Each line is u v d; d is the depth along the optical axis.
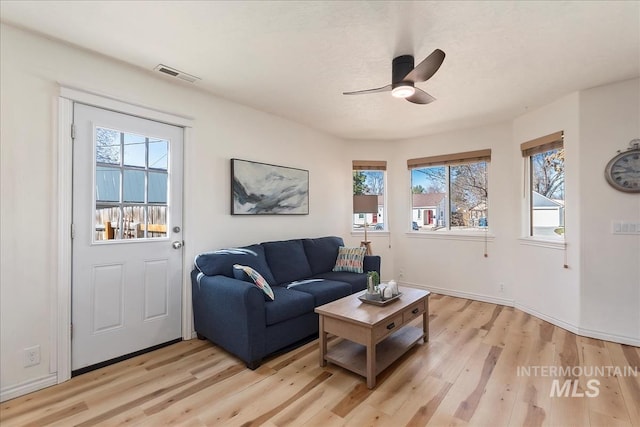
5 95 1.93
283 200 3.76
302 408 1.84
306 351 2.61
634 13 1.82
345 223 4.75
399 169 4.80
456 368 2.30
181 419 1.75
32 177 2.02
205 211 3.01
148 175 2.64
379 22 1.91
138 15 1.84
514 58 2.35
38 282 2.04
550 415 1.77
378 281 2.74
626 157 2.71
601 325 2.82
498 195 3.96
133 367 2.34
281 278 3.27
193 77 2.67
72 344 2.20
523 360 2.42
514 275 3.82
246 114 3.38
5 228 1.93
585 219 2.90
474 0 1.71
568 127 3.05
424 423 1.70
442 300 4.11
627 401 1.89
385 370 2.27
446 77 2.66
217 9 1.78
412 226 4.77
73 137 2.21
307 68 2.51
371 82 2.78
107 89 2.35
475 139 4.12
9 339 1.94
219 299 2.50
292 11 1.80
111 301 2.39
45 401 1.91
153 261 2.65
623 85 2.73
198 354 2.55
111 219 2.42
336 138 4.61
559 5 1.75
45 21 1.90
